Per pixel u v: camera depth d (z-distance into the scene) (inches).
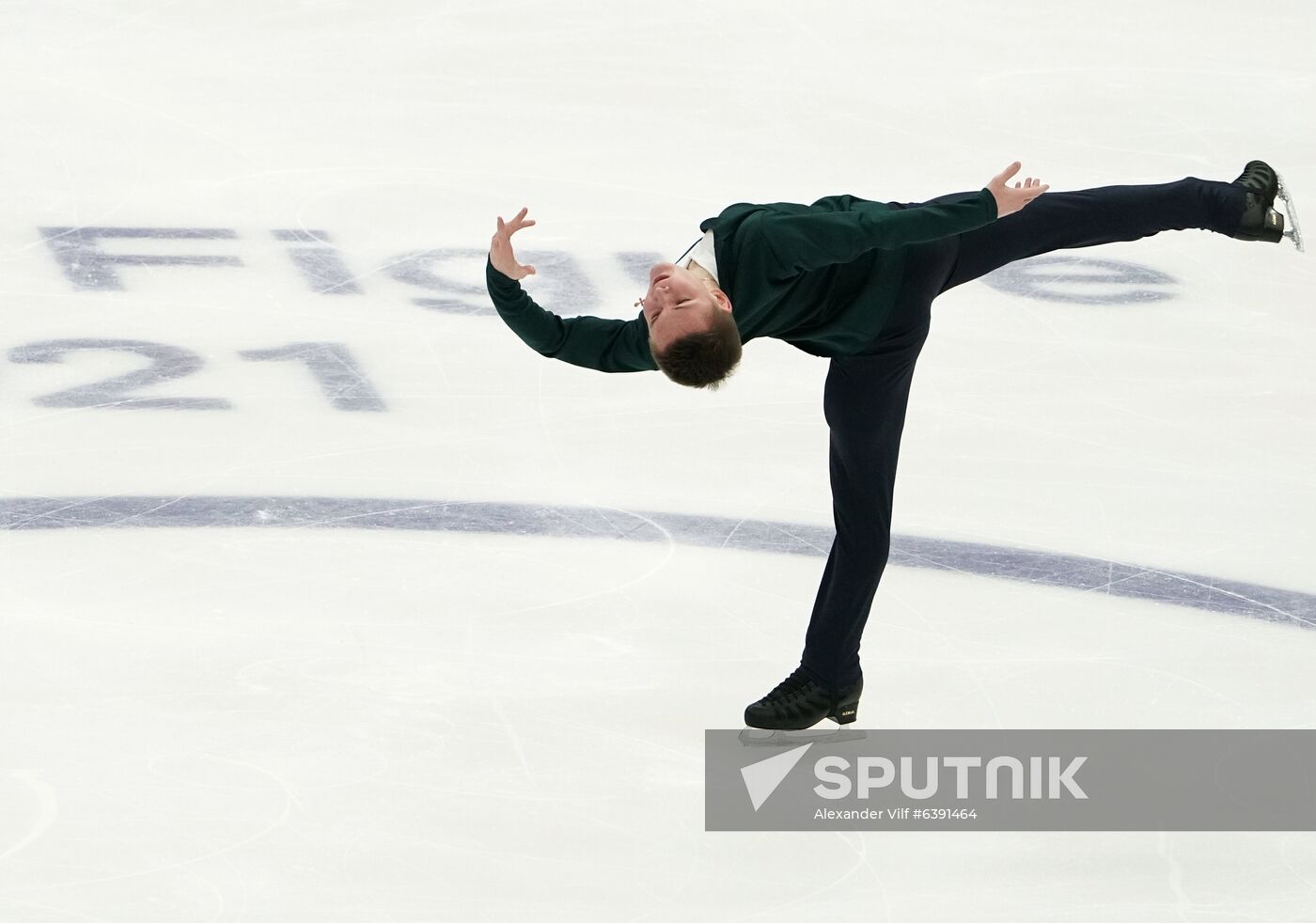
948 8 1775.3
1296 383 1031.0
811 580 789.9
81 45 1577.3
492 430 930.7
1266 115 1533.0
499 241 569.6
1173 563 813.2
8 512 818.8
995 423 965.2
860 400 635.5
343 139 1393.9
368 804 601.9
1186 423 971.9
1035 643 740.7
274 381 978.1
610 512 846.5
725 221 585.3
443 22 1696.6
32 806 593.6
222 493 847.7
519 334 591.8
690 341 556.7
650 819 601.6
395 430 925.8
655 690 691.4
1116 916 556.1
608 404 973.2
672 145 1412.4
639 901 553.9
